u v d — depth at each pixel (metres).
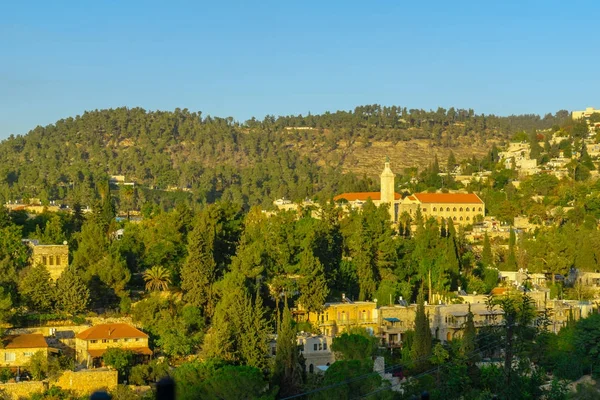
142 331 161.62
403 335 181.88
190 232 193.75
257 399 126.81
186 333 161.38
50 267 186.38
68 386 138.62
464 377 145.38
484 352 166.50
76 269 176.75
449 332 187.38
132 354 148.88
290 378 137.00
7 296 159.00
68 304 167.62
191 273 172.62
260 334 151.50
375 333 181.25
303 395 135.50
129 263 196.38
